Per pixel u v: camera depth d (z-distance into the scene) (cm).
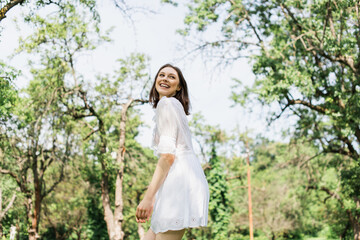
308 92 1628
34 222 2372
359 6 1315
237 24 1753
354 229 2348
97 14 1045
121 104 2433
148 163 3003
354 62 1579
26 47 1797
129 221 3788
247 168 3291
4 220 2333
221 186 3055
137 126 2862
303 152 2372
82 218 3575
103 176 2558
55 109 2077
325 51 1636
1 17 822
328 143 1988
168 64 225
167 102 193
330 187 2678
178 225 177
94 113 2302
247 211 4306
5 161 2227
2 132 1700
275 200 4128
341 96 1670
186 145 193
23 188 2334
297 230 4456
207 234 3259
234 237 4053
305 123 1964
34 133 2005
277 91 1661
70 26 1908
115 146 2358
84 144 2289
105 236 3228
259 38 1838
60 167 2436
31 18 1150
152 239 191
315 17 1619
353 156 1936
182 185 183
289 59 1745
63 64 2066
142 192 3416
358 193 1767
